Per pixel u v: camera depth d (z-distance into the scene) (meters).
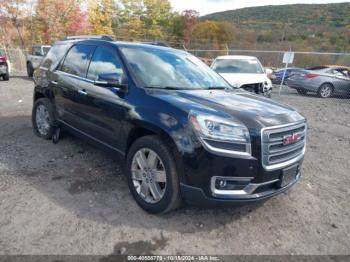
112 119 3.86
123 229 3.16
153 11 47.22
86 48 4.74
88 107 4.32
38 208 3.45
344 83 14.95
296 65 22.88
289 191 4.25
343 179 4.81
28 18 29.50
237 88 4.63
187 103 3.25
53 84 5.24
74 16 30.70
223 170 2.94
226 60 10.73
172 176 3.14
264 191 3.18
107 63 4.21
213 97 3.62
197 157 2.95
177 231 3.18
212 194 2.98
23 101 9.75
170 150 3.18
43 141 5.69
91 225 3.19
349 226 3.49
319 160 5.65
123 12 45.38
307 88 15.01
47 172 4.38
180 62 4.54
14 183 4.01
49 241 2.91
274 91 17.02
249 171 2.99
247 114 3.16
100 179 4.22
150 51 4.41
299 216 3.63
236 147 2.96
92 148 5.39
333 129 8.25
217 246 3.00
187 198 3.12
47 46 17.31
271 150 3.10
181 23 49.62
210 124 2.96
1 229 3.04
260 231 3.29
